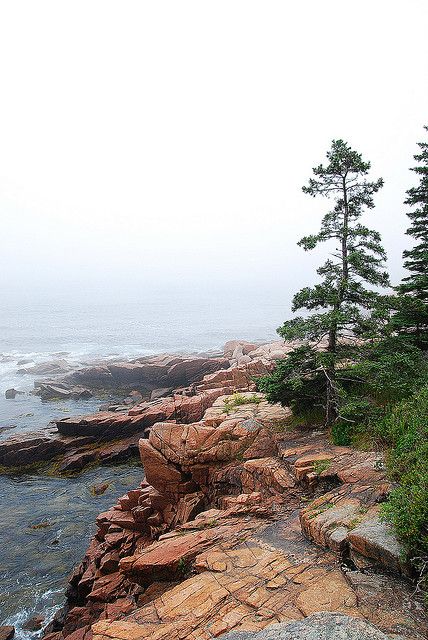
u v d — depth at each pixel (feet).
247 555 27.84
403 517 21.67
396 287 52.34
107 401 149.38
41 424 123.54
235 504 40.81
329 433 45.68
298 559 25.72
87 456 95.09
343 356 44.98
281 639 16.12
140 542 50.21
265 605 21.61
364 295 43.24
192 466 51.65
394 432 34.63
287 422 53.01
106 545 51.57
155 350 259.39
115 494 79.25
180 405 94.17
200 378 152.76
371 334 43.98
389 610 19.06
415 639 16.90
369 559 22.94
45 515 71.41
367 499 28.89
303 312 497.05
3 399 154.30
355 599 20.25
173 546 33.88
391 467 30.60
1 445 95.55
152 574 33.22
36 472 91.71
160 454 53.42
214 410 65.10
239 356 160.04
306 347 47.16
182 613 22.75
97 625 23.39
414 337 50.60
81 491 81.15
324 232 45.11
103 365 188.65
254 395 71.97
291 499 36.63
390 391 45.73
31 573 55.26
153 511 53.21
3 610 48.67
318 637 15.72
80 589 47.21
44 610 48.44
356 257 41.81
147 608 24.52
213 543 32.17
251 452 49.16
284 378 47.65
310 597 21.27
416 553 20.83
